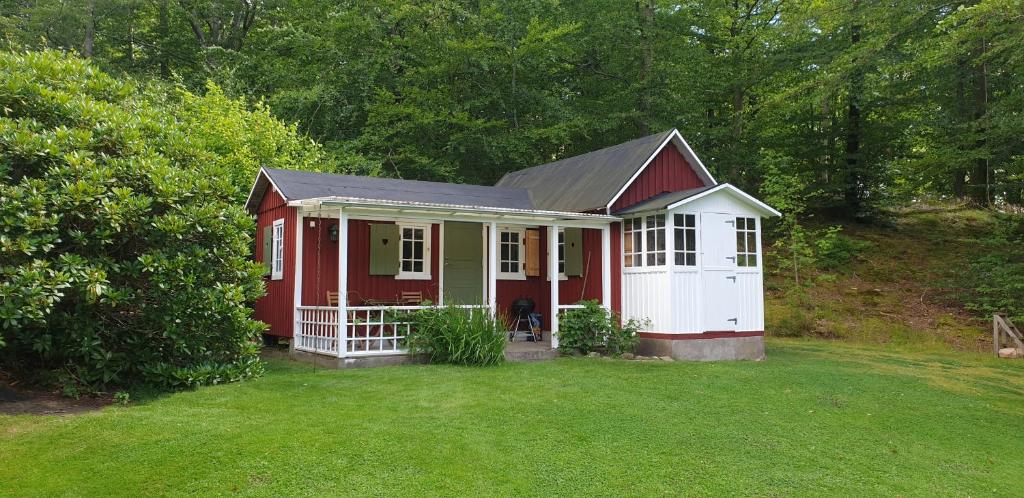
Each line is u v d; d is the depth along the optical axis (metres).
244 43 27.73
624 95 23.03
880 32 18.95
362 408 7.43
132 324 8.36
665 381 9.66
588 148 24.62
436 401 7.87
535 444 6.47
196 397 7.82
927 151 21.62
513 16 22.16
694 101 23.06
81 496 4.97
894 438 7.46
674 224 12.09
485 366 10.42
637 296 12.62
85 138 8.09
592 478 5.72
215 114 16.48
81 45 24.50
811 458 6.59
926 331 16.05
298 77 22.25
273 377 9.22
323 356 10.76
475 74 21.89
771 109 22.09
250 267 9.26
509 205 14.05
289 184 12.02
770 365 11.62
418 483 5.43
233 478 5.37
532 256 14.54
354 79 21.58
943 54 15.43
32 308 6.76
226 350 9.19
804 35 22.06
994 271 16.61
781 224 20.12
